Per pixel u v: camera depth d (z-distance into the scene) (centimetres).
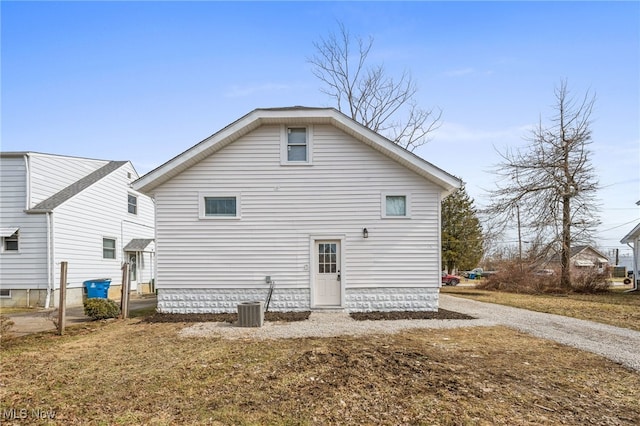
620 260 4959
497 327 929
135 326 966
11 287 1417
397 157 1104
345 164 1136
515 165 2280
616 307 1401
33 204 1463
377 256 1121
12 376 571
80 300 1587
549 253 2216
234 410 442
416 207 1128
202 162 1135
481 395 483
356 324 945
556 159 2208
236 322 986
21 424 414
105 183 1806
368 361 627
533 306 1419
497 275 2422
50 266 1422
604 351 700
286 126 1145
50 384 536
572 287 2178
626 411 441
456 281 3253
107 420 421
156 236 1123
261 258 1123
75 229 1569
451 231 4019
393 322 973
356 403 459
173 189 1132
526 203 2258
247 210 1130
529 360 641
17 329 958
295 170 1136
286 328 901
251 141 1141
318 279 1130
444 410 438
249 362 628
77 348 742
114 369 601
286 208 1132
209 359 648
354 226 1127
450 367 598
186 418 423
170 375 568
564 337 825
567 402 465
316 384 523
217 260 1123
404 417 420
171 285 1117
